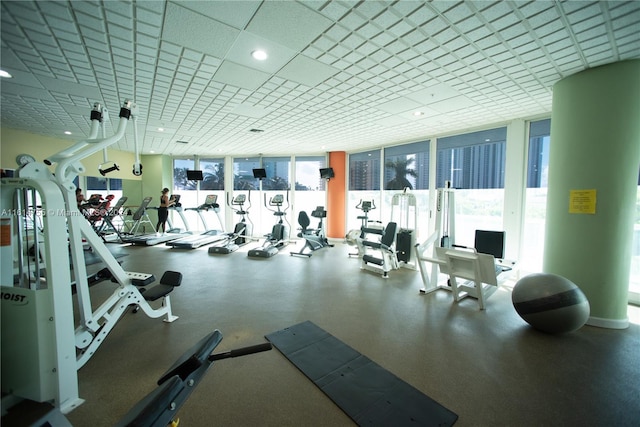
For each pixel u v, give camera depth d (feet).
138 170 7.80
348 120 15.53
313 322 9.78
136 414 3.01
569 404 5.93
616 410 5.77
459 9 6.19
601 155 8.95
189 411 5.68
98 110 7.15
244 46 7.90
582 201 9.29
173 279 9.57
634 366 7.27
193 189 30.89
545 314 8.66
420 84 10.43
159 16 6.58
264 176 25.53
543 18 6.46
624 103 8.60
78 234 6.67
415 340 8.58
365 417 5.53
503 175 15.75
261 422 5.44
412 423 5.40
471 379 6.73
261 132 18.60
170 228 29.35
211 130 18.08
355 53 8.22
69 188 6.40
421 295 12.63
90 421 5.41
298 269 16.90
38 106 13.42
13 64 8.98
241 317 10.12
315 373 6.90
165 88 11.01
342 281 14.61
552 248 10.14
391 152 22.72
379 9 6.24
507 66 8.91
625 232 8.97
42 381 5.34
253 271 16.35
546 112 13.70
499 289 13.47
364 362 7.40
